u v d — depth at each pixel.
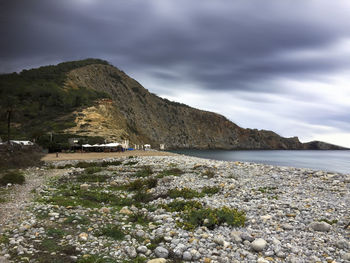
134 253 8.19
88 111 124.25
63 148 73.19
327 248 8.55
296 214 12.11
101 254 8.24
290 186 19.30
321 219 11.33
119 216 12.46
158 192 18.38
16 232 9.80
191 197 16.02
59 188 20.31
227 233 9.94
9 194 17.33
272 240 9.05
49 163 41.53
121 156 53.56
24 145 60.12
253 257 7.91
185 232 10.08
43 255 7.98
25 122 104.81
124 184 22.11
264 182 20.89
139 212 13.23
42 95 136.00
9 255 7.84
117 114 154.00
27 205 13.95
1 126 98.25
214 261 7.79
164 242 9.28
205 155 148.00
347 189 17.91
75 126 102.50
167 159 43.12
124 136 110.00
